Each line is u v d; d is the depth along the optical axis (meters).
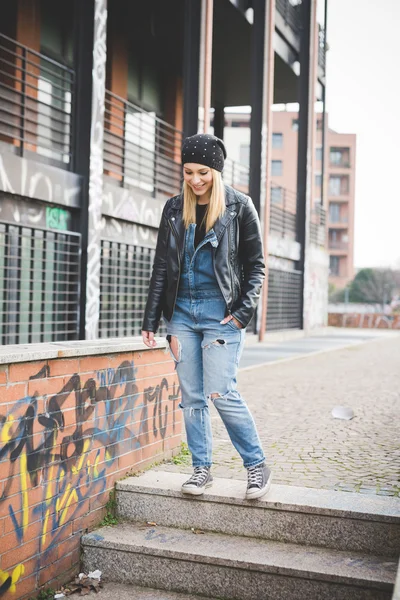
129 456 4.05
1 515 2.99
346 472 4.31
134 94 15.76
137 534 3.62
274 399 7.84
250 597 3.23
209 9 14.39
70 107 12.05
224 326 3.50
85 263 10.91
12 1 11.16
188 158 3.37
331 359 14.05
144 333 3.67
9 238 9.57
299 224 23.06
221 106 23.33
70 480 3.48
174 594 3.37
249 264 3.58
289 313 22.80
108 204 11.76
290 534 3.47
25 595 3.17
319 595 3.10
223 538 3.55
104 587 3.45
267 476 3.61
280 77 22.44
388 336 26.92
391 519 3.27
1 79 10.88
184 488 3.64
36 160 10.92
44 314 10.41
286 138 69.88
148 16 14.77
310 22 21.58
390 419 6.45
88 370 3.62
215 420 6.29
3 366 2.97
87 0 10.93
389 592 2.97
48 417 3.29
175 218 3.53
